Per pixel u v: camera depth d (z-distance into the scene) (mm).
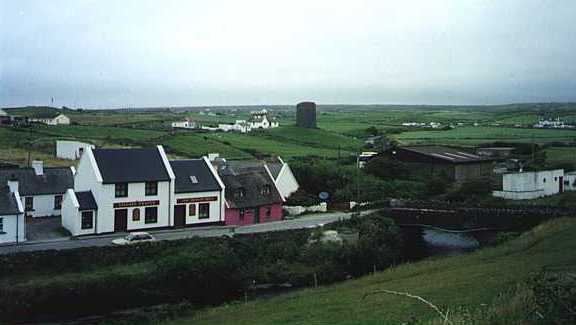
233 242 59594
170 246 58344
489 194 93688
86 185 68125
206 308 45344
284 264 58031
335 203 89688
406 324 25578
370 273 55125
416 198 94438
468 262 49438
